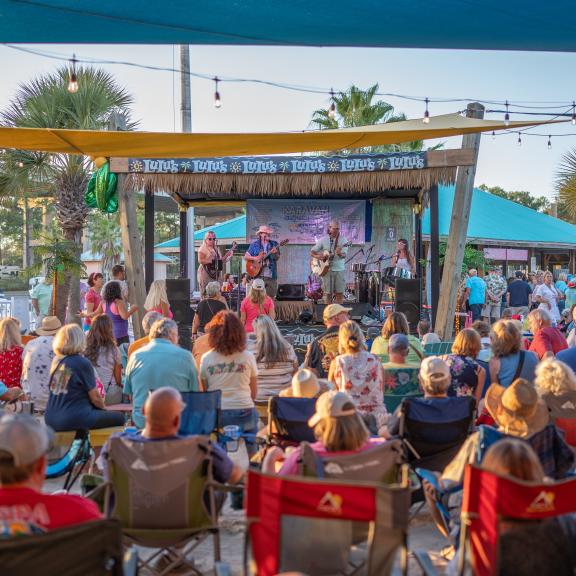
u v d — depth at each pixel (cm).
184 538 385
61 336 607
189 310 1166
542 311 752
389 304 1455
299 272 1603
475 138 1136
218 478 404
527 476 310
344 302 1395
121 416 618
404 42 646
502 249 2534
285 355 695
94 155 1012
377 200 1619
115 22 579
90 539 262
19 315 1548
